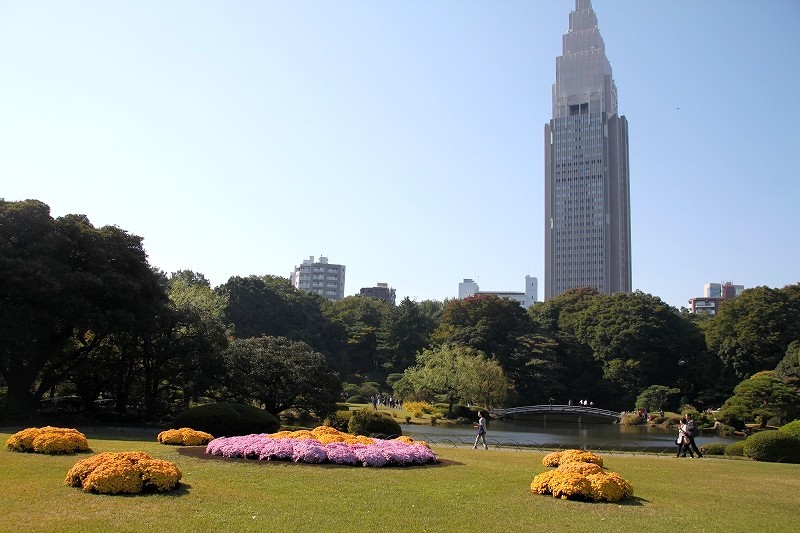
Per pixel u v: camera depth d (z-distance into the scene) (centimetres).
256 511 1264
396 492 1534
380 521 1233
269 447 2030
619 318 9744
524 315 10438
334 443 2089
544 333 10119
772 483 2086
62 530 1064
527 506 1452
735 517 1448
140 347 4241
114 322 3662
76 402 4484
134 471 1397
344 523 1203
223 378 4431
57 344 3828
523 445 3762
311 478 1684
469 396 7425
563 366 9619
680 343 9656
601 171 19238
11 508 1199
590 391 9450
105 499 1309
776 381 6431
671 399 8794
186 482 1545
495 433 5397
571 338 10194
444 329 10412
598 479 1587
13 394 3650
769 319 8481
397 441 2484
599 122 19462
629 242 19538
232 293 9912
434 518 1283
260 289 10250
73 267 3731
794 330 8344
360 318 11731
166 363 4341
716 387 8631
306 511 1286
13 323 3231
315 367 4572
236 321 9725
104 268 3744
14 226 3538
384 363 10444
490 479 1842
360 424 3500
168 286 6494
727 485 1989
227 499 1365
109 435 3089
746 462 2867
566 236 19312
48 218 3691
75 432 2083
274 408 4559
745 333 8500
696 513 1470
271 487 1531
